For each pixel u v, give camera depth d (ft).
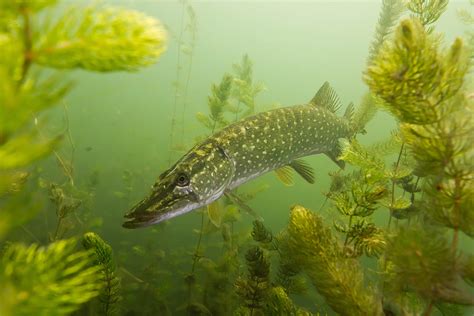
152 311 18.83
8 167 1.99
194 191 12.80
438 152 4.53
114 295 8.34
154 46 2.15
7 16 2.08
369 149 11.00
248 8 146.61
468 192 4.50
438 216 4.71
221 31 208.85
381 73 4.00
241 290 9.36
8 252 2.69
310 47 212.64
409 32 3.86
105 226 31.99
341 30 189.37
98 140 63.21
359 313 5.39
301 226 6.01
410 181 10.71
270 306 8.04
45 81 2.02
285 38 214.28
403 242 4.46
